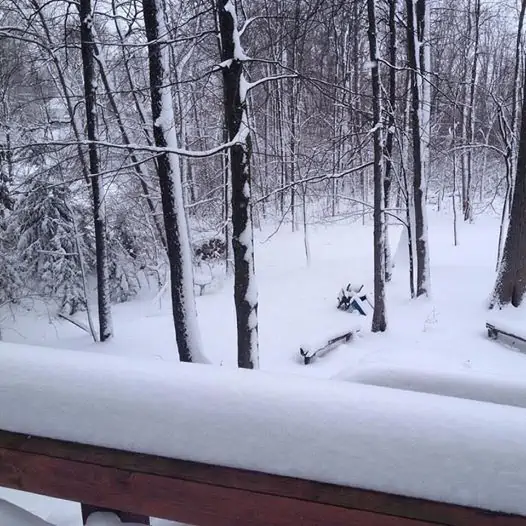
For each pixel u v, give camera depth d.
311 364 10.49
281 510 1.18
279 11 8.52
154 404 1.29
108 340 13.30
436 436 1.12
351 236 25.81
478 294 14.71
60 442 1.34
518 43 18.30
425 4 15.74
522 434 1.10
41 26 14.05
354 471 1.13
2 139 13.88
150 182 14.74
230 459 1.20
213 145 21.45
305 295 16.08
